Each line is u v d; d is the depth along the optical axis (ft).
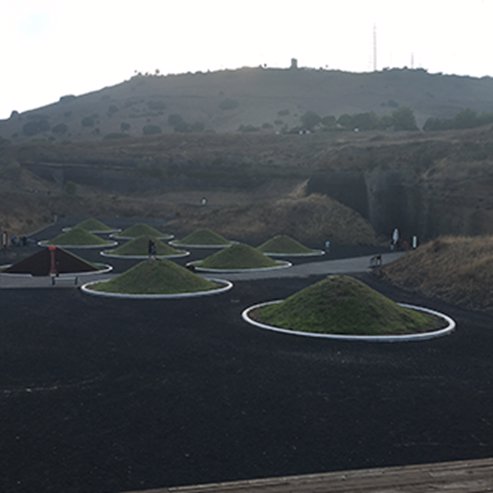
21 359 64.44
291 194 261.85
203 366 62.23
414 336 75.10
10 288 113.50
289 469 37.42
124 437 43.04
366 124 417.08
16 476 36.42
